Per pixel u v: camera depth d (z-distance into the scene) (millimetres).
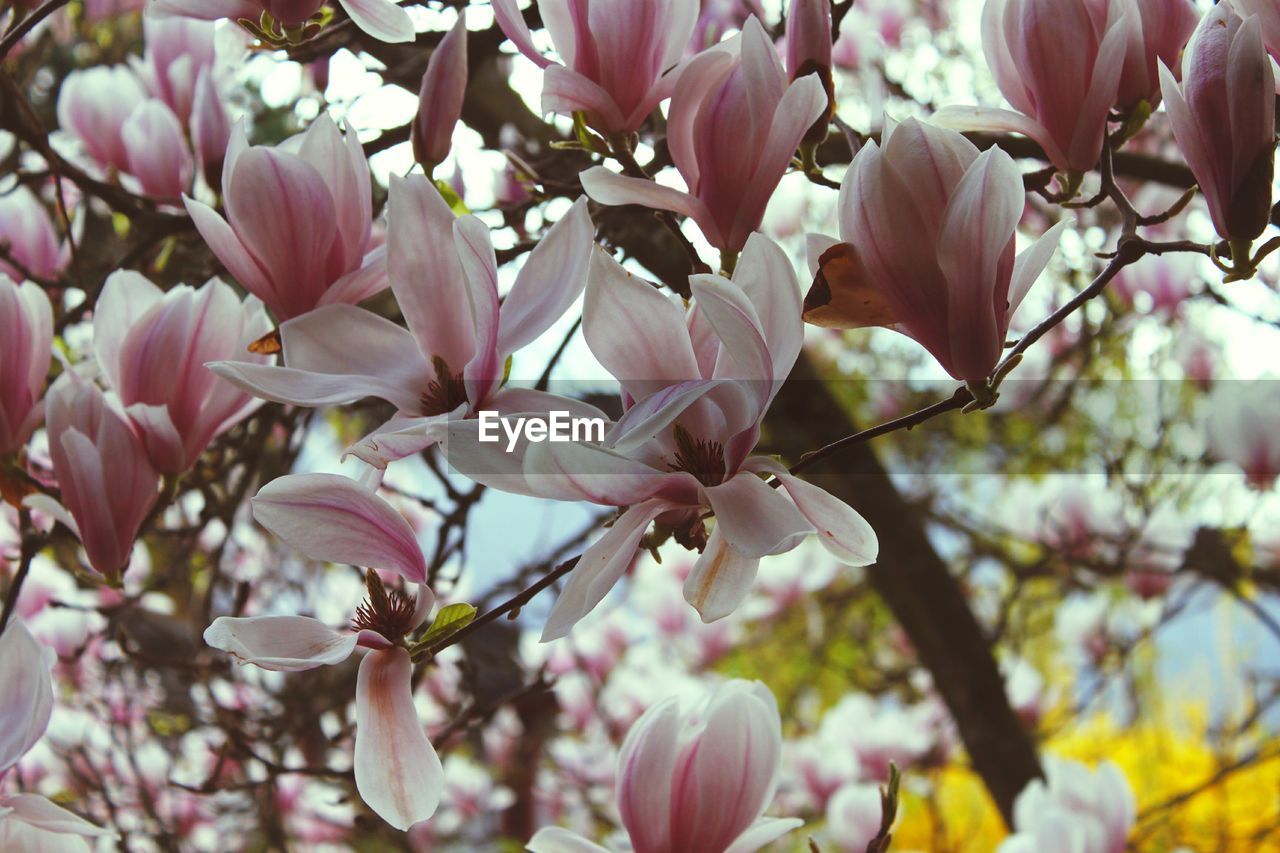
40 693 1015
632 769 1031
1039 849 1608
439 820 3252
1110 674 2967
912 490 3029
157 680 2215
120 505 1103
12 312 1139
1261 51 950
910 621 2654
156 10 1067
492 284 933
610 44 1034
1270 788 3502
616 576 891
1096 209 2482
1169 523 2863
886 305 919
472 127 1796
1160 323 2604
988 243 897
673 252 1583
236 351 1118
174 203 1447
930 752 3090
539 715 3285
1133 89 1076
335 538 936
